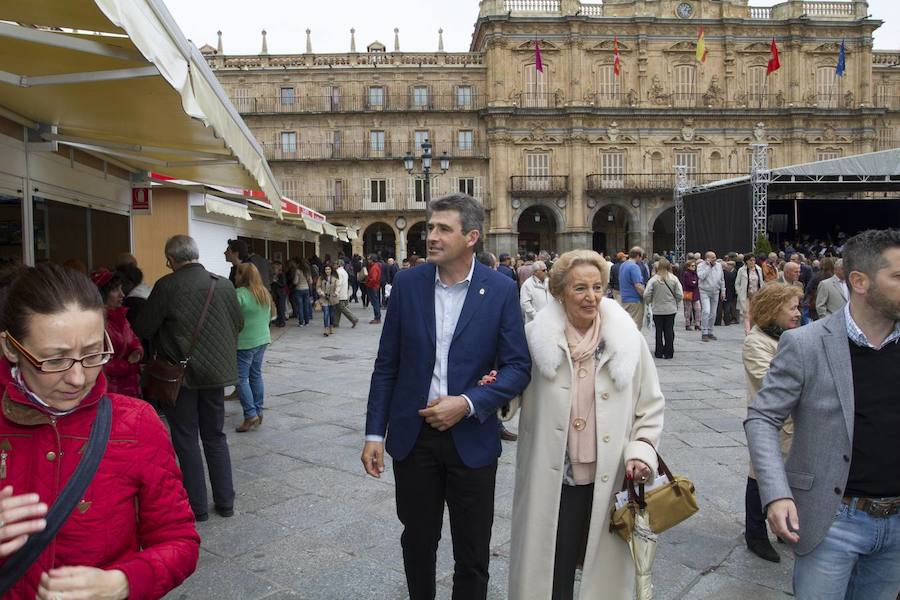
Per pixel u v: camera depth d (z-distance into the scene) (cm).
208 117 377
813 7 4316
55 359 146
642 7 4256
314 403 792
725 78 4294
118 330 484
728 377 971
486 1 4300
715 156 4328
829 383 233
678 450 606
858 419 230
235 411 750
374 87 4416
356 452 593
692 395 845
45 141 597
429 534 281
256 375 689
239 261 878
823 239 3862
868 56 4303
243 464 560
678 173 3247
